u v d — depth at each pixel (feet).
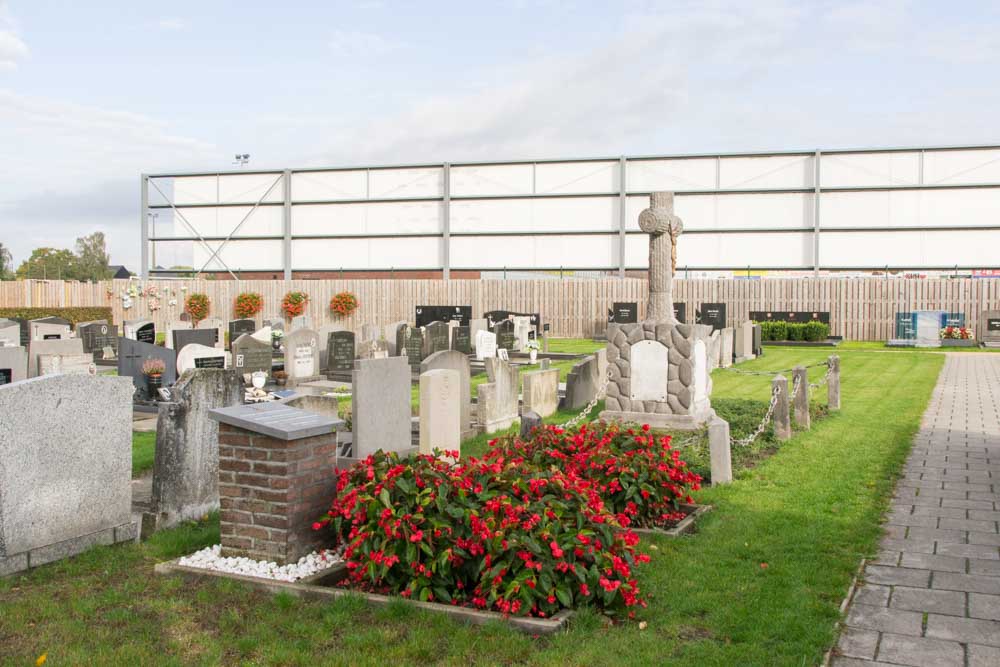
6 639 15.80
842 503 26.43
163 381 50.70
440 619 16.21
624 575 16.97
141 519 23.22
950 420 44.06
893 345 101.76
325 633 15.81
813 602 17.54
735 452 34.63
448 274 125.80
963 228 109.91
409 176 125.70
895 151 111.24
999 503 26.43
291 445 19.47
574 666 14.43
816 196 113.39
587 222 121.08
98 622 16.66
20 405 19.54
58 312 120.78
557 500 18.35
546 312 122.21
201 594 17.87
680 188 118.21
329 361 67.62
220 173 130.11
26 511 19.71
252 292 127.34
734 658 14.84
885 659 14.98
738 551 21.42
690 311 118.01
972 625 16.52
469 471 19.11
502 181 123.03
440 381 29.68
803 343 104.27
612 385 42.80
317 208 128.47
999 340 101.40
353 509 18.34
